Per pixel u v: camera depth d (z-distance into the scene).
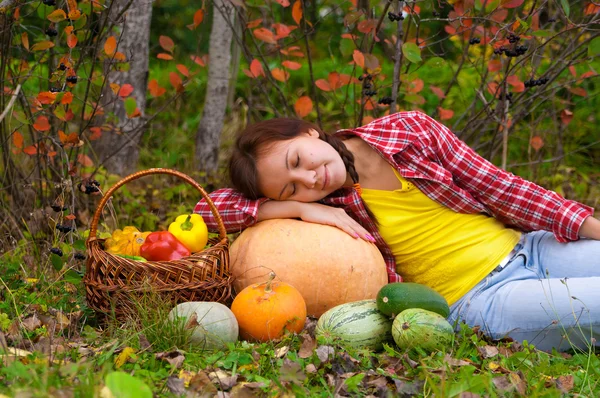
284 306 3.37
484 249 3.70
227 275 3.59
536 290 3.46
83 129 4.59
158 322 3.16
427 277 3.78
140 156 6.93
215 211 3.62
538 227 3.77
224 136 7.51
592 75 5.09
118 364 2.89
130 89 4.62
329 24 10.62
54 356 2.93
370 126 3.84
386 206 3.78
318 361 3.00
